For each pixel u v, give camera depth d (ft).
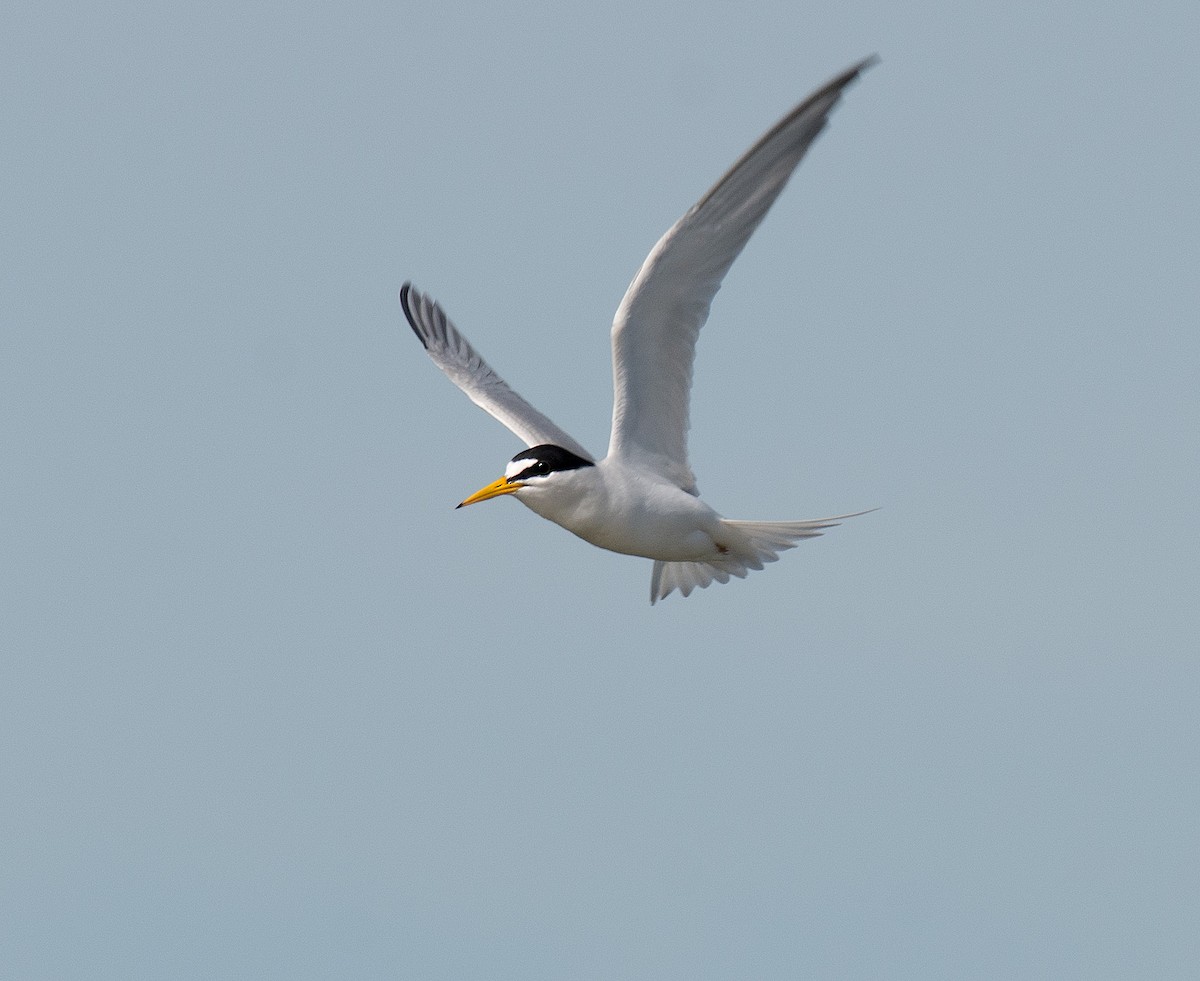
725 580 50.72
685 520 46.93
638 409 46.29
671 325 44.98
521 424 52.44
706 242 43.34
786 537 47.78
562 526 47.52
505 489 46.91
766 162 42.11
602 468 46.52
